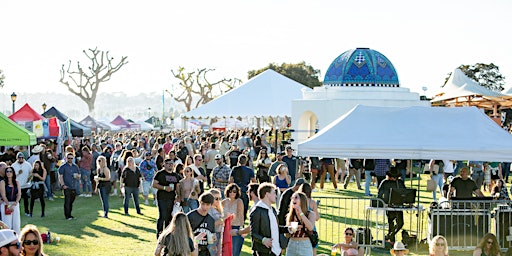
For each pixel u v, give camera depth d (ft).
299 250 35.12
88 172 82.17
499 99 121.49
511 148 45.42
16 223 50.06
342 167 100.01
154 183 51.11
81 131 122.11
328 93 124.47
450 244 47.37
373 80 126.41
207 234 33.47
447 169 78.69
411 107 49.49
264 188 34.50
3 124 61.87
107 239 53.21
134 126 263.29
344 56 129.49
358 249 42.73
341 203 74.18
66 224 60.85
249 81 132.87
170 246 28.71
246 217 55.26
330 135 47.37
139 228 58.75
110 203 76.33
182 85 330.13
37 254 27.30
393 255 38.96
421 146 45.78
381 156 46.19
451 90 121.29
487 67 277.64
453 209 47.62
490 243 40.27
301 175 80.02
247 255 47.11
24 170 64.90
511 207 48.55
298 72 341.62
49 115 118.21
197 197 50.72
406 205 50.34
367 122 48.29
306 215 35.50
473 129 47.29
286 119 152.97
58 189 88.12
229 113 126.41
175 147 89.15
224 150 102.83
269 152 155.12
